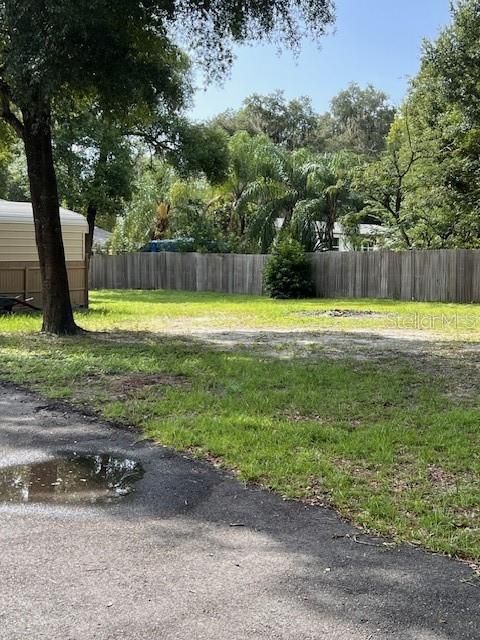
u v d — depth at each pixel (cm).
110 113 1007
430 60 1783
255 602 258
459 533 322
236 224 2809
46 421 547
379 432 495
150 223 3031
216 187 2580
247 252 2711
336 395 625
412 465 425
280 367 770
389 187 2362
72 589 267
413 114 2264
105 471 423
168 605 255
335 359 846
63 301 1073
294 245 2111
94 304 1758
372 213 2633
